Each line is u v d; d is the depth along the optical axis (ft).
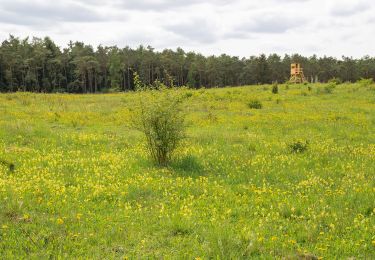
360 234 25.00
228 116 87.15
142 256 21.49
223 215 28.12
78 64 267.39
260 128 70.90
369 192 33.55
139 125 45.11
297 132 67.26
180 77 323.78
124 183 35.86
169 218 26.78
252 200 31.73
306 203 31.19
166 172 40.01
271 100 122.21
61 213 27.32
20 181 35.04
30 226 24.47
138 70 307.78
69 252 21.75
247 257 21.62
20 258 20.61
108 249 22.30
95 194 31.96
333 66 354.54
